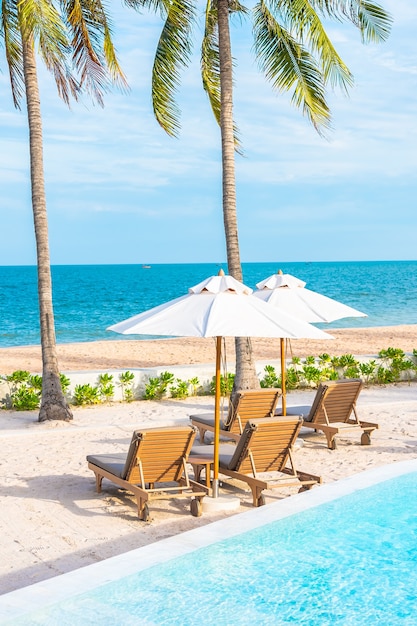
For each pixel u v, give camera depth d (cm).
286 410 1135
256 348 2373
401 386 1616
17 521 720
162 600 495
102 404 1411
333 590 535
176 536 586
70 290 7600
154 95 1351
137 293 7138
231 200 1184
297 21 1187
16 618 447
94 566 521
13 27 1294
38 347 2633
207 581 531
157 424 1205
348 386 1056
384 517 682
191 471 920
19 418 1284
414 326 3175
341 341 2594
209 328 688
